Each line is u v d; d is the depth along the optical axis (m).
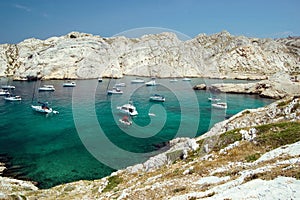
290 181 13.12
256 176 15.25
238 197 12.73
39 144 54.34
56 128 66.50
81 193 29.92
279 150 20.78
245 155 23.56
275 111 37.62
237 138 28.95
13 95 121.00
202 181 18.98
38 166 43.31
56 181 37.78
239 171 18.75
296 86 115.50
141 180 25.95
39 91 132.50
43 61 188.88
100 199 24.25
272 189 12.56
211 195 14.78
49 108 87.44
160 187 20.59
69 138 57.84
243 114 42.12
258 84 128.88
